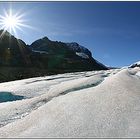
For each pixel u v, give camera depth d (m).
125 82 13.41
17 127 7.60
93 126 7.00
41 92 14.76
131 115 7.79
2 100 13.62
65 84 15.19
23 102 11.20
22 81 23.78
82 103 9.38
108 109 8.46
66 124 7.32
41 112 8.85
